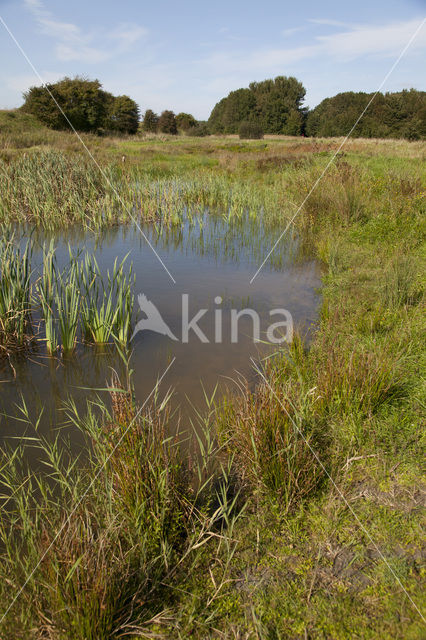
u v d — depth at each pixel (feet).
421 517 8.96
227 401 13.12
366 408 12.05
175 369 15.76
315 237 32.04
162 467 9.73
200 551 8.53
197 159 80.53
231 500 10.02
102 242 33.73
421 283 21.04
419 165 56.24
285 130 223.30
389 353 14.58
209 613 7.47
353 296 21.08
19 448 11.93
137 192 46.14
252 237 34.47
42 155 49.49
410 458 10.53
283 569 8.19
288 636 7.01
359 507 9.34
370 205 33.96
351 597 7.54
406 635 6.86
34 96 127.34
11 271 18.11
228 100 251.19
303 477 9.77
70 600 7.04
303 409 10.99
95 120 139.74
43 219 38.37
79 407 13.88
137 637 7.14
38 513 9.48
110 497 8.70
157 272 26.71
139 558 8.20
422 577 7.77
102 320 17.40
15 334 17.34
